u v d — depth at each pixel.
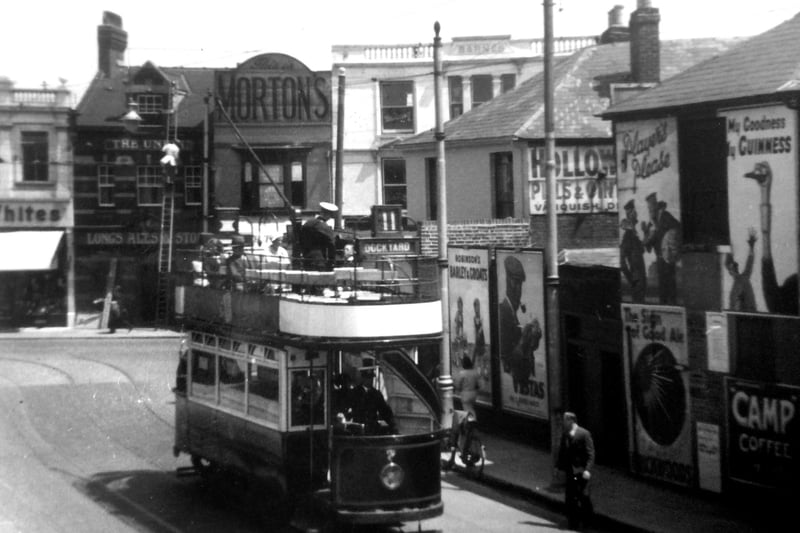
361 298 16.45
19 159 50.88
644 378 20.00
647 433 20.00
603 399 21.77
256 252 24.34
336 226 32.59
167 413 28.11
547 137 19.70
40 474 21.11
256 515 17.33
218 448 18.67
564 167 29.73
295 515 17.38
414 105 49.75
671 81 20.41
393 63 49.50
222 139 50.44
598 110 30.70
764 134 17.03
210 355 19.36
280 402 15.96
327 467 15.88
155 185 51.94
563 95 31.36
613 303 21.16
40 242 50.47
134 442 24.61
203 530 16.47
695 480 18.70
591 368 22.19
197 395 19.91
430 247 33.19
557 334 19.64
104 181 51.69
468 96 49.62
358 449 15.05
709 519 17.02
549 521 17.34
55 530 16.53
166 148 47.41
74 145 51.31
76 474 21.17
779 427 16.75
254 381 17.16
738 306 17.61
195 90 54.97
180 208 52.06
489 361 25.91
